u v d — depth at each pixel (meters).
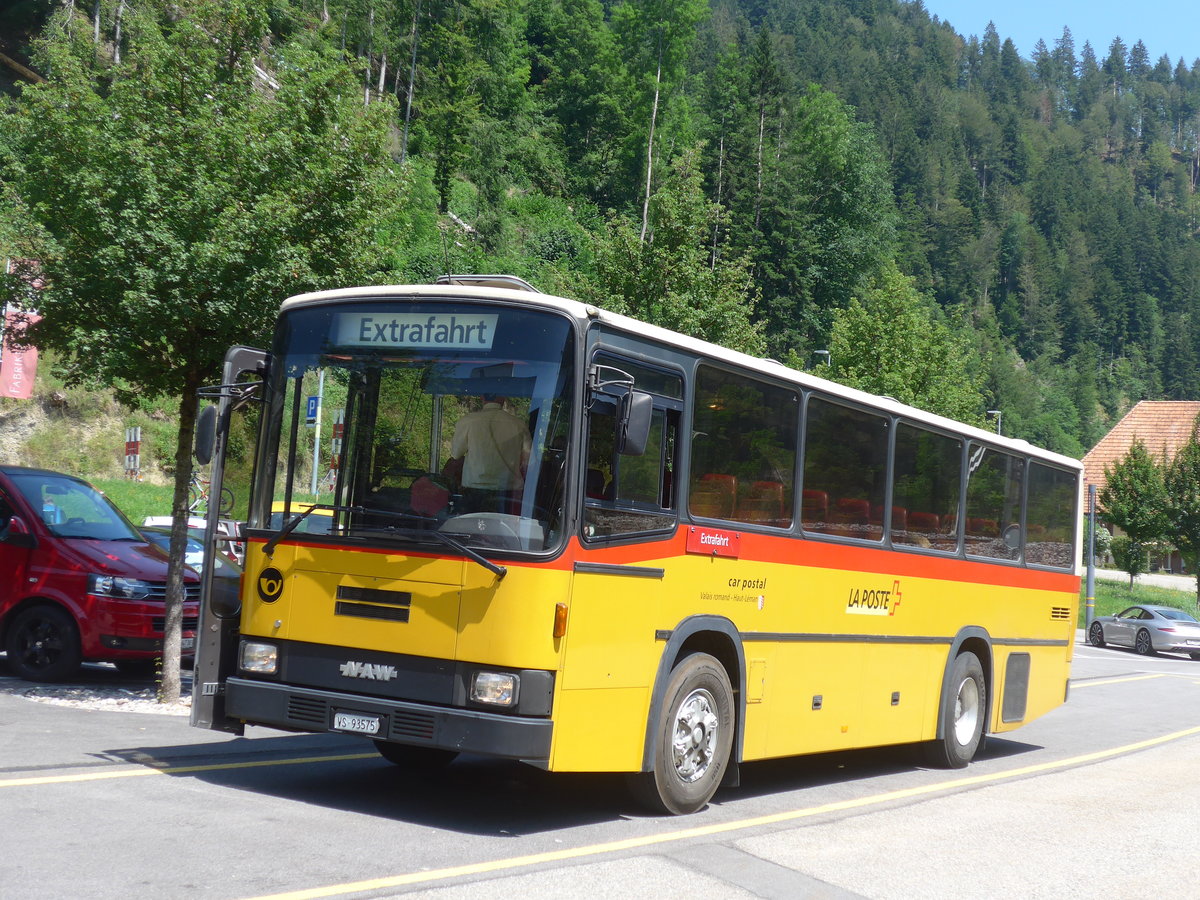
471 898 5.60
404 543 7.20
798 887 6.38
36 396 35.09
